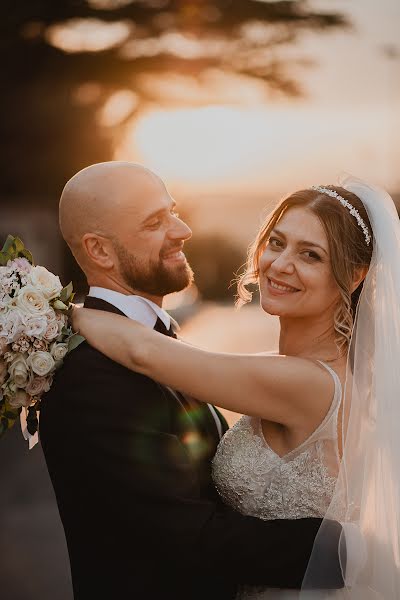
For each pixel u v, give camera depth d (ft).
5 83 61.31
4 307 9.46
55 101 62.08
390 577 9.48
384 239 9.85
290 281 9.84
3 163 64.75
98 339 9.60
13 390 9.48
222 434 11.02
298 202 9.98
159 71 60.95
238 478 10.04
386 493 9.54
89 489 9.39
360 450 9.56
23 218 65.67
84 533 9.64
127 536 9.42
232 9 60.23
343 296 9.77
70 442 9.39
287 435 9.94
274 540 9.10
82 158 64.75
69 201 10.12
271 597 9.64
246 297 10.90
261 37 61.57
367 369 9.73
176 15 59.67
